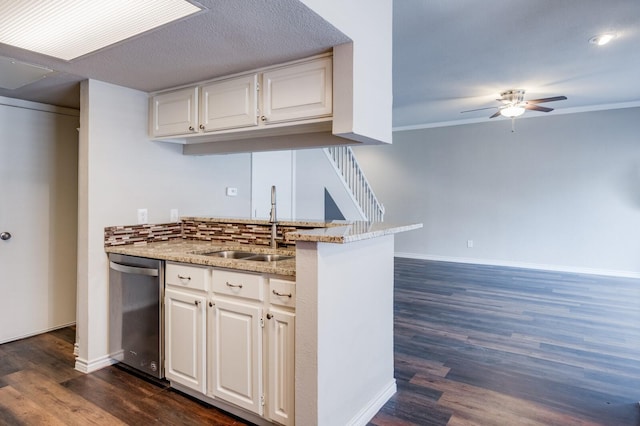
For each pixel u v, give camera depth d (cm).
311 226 254
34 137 329
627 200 566
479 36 327
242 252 265
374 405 217
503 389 244
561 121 605
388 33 237
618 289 496
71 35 193
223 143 306
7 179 314
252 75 244
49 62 232
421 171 730
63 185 350
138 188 296
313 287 172
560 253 614
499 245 662
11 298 318
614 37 329
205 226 310
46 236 339
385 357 234
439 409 221
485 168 670
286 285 185
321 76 216
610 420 209
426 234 729
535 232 632
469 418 212
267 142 283
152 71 248
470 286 515
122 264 264
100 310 273
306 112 222
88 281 268
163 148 314
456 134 693
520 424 206
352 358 198
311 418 174
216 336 214
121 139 284
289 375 185
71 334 337
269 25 181
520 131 638
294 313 183
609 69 412
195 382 225
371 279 218
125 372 265
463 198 691
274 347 190
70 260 356
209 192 357
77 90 293
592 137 583
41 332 337
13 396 231
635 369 271
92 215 269
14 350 301
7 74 254
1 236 311
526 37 329
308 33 190
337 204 601
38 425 201
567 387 246
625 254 570
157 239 307
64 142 349
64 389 240
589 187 589
